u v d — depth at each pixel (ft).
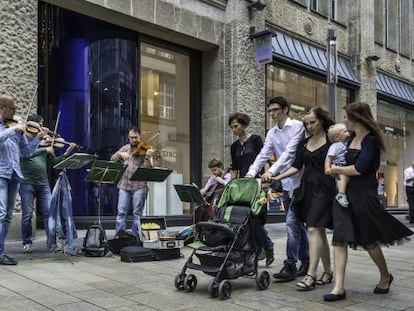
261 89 45.01
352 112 17.98
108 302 16.58
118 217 26.99
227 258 17.70
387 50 68.95
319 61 53.67
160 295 17.71
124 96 39.27
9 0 29.09
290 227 20.40
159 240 24.52
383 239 17.58
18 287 18.30
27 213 25.12
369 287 19.70
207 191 28.12
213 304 16.71
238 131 23.26
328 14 57.41
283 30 50.31
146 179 24.99
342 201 17.58
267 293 18.38
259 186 19.35
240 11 43.45
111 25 38.81
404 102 70.08
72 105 37.65
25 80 29.76
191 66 44.83
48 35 36.88
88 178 24.26
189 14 41.04
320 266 23.47
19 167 22.59
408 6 74.59
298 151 19.97
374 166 17.70
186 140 44.37
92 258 24.72
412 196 53.98
